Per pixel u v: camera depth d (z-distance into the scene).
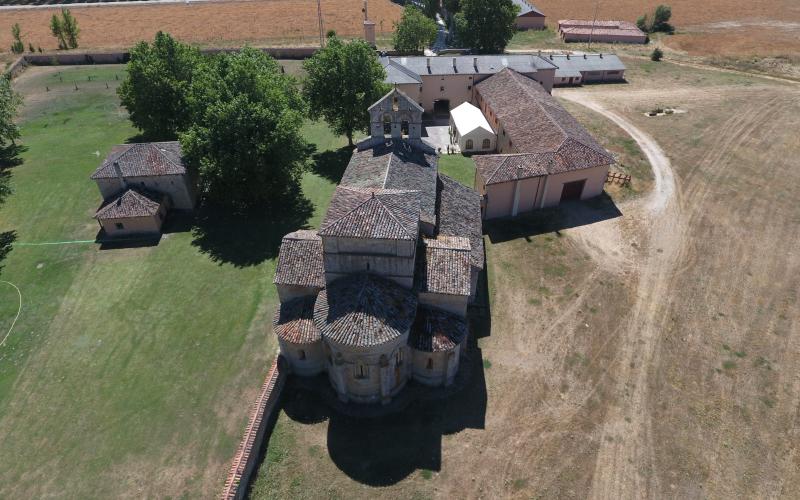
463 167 69.56
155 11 145.38
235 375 39.16
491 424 35.75
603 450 34.06
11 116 72.56
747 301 46.19
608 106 88.94
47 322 44.28
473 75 83.56
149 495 31.70
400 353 35.44
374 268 35.66
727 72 105.62
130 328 43.50
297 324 36.97
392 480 32.34
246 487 31.94
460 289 36.44
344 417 36.28
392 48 115.06
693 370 39.62
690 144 74.44
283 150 55.56
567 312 45.09
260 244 53.91
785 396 37.56
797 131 76.88
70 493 31.86
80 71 106.00
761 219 57.28
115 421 35.97
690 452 33.94
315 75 68.38
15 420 36.19
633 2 156.12
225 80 56.78
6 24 136.25
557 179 58.12
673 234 55.16
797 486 32.03
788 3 151.00
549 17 145.50
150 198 55.97
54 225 57.41
